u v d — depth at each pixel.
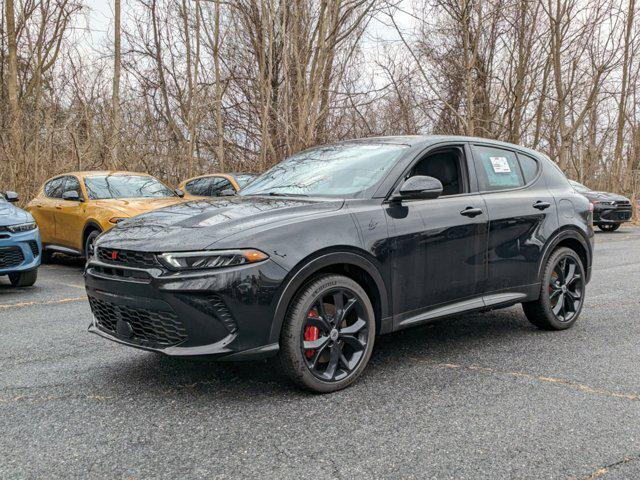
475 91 18.62
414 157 4.11
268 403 3.31
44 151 14.13
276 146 15.76
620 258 10.20
